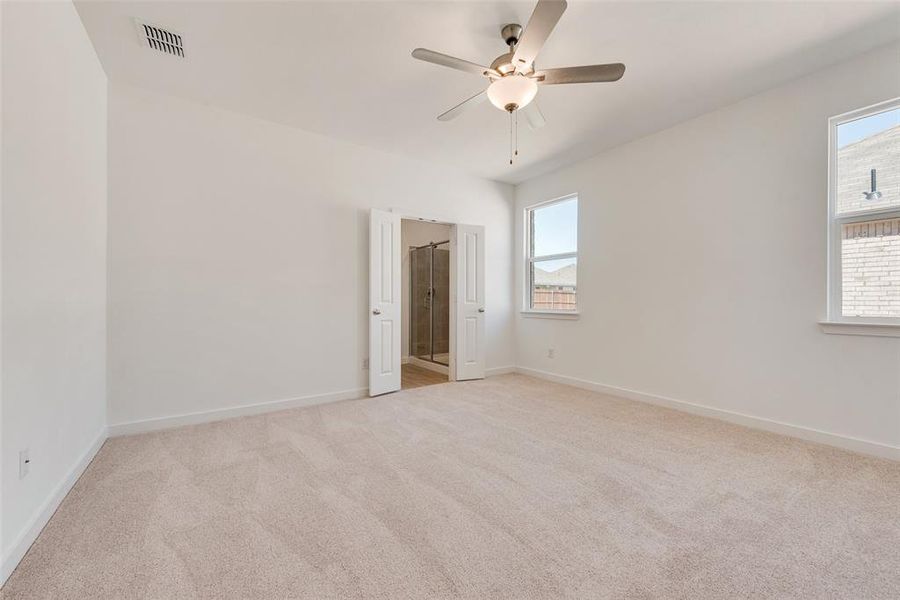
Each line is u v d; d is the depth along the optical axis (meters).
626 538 1.55
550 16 1.64
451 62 2.01
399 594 1.25
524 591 1.26
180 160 2.93
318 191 3.57
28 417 1.51
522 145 3.82
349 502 1.81
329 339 3.64
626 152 3.77
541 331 4.75
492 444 2.54
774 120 2.76
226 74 2.62
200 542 1.52
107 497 1.86
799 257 2.65
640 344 3.65
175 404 2.91
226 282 3.12
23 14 1.51
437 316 6.17
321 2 1.96
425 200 4.30
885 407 2.30
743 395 2.94
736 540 1.53
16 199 1.44
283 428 2.87
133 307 2.76
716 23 2.10
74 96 2.03
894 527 1.61
